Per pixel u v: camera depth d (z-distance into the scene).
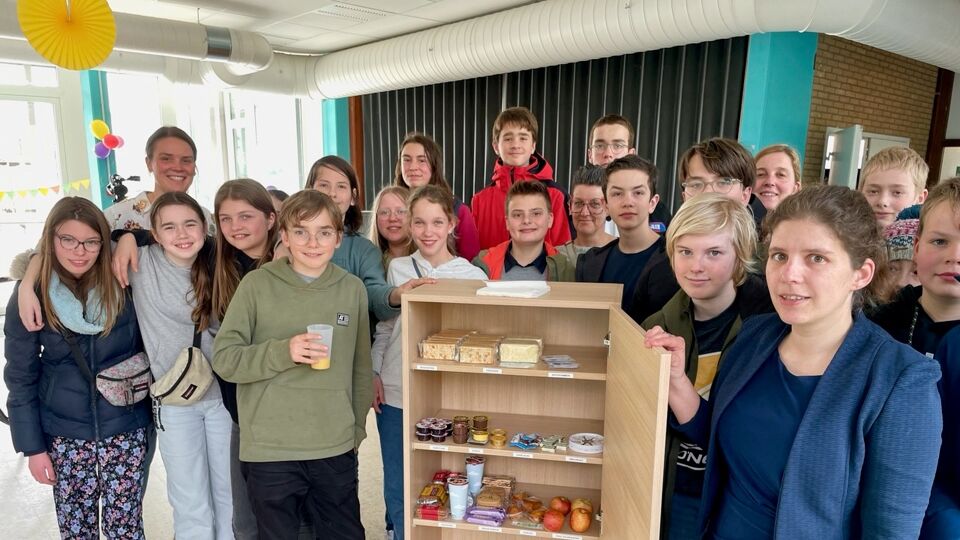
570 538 1.82
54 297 1.81
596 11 4.40
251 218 2.00
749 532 1.05
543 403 2.04
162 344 1.95
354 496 1.89
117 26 4.95
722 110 4.79
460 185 6.91
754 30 3.88
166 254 1.97
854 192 0.97
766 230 1.06
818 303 0.93
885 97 6.00
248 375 1.66
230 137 7.91
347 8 5.31
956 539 0.97
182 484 1.97
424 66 5.87
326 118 8.30
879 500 0.88
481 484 2.01
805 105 4.91
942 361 1.07
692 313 1.46
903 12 3.75
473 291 1.76
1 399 4.16
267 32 6.25
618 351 1.45
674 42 4.26
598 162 2.98
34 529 2.54
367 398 1.94
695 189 1.77
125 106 6.97
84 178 6.66
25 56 5.55
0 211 6.23
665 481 1.39
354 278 1.88
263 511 1.76
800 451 0.94
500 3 5.11
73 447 1.91
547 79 5.91
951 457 1.03
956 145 6.73
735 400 1.08
